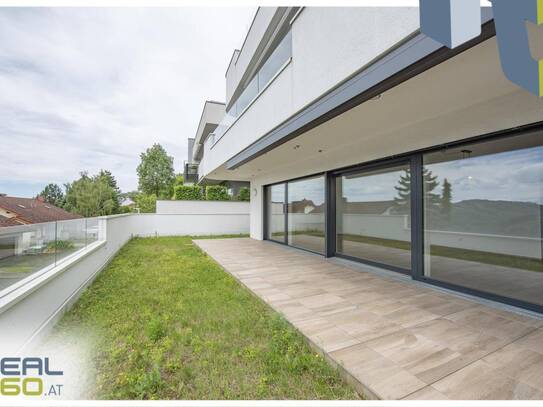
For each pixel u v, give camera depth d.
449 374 2.10
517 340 2.61
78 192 35.56
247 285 4.53
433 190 4.42
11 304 2.36
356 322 3.03
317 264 6.18
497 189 3.61
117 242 8.27
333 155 6.38
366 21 2.72
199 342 2.73
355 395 2.00
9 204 19.45
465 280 3.98
